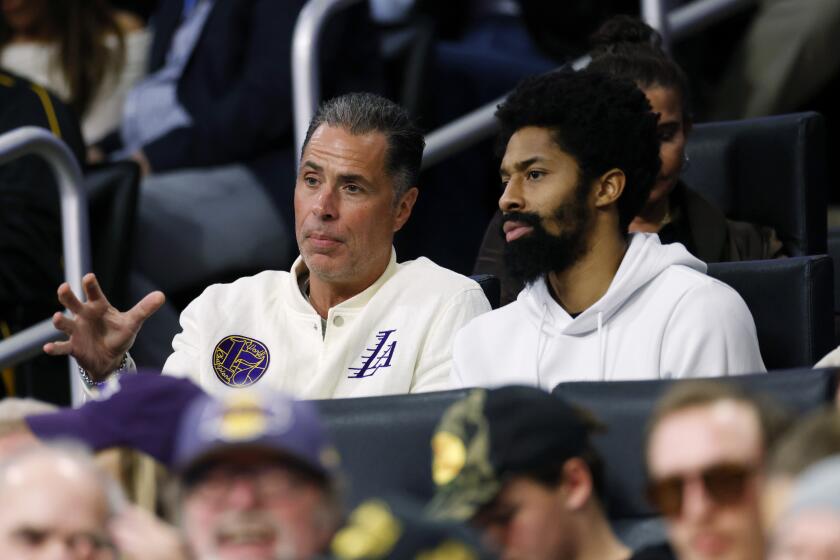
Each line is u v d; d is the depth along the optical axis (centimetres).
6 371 1247
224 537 516
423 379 910
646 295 868
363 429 732
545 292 886
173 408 684
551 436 613
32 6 1471
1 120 1293
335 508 525
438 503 605
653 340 853
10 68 1473
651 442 595
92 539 554
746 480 577
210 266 1338
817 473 499
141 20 1616
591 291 880
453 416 625
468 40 1542
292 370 923
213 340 938
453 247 1373
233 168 1370
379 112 930
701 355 844
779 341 915
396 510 538
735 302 856
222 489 516
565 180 868
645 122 879
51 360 1266
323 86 1293
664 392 711
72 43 1473
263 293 953
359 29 1318
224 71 1387
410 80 1370
